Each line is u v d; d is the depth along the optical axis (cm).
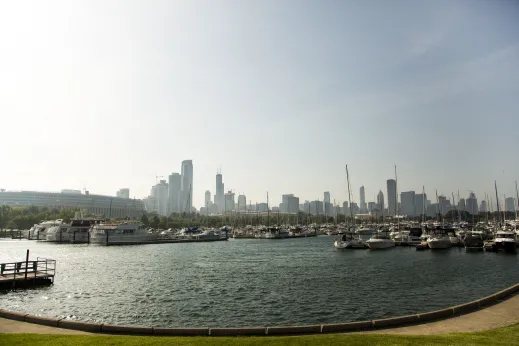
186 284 5275
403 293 4438
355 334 1911
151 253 10419
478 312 2344
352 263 7600
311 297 4278
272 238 17850
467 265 6956
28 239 17000
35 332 2059
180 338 1889
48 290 4797
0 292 4641
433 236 10950
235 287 4994
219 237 17088
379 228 18338
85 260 8519
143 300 4241
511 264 7006
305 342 1773
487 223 16962
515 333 1864
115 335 1972
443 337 1808
